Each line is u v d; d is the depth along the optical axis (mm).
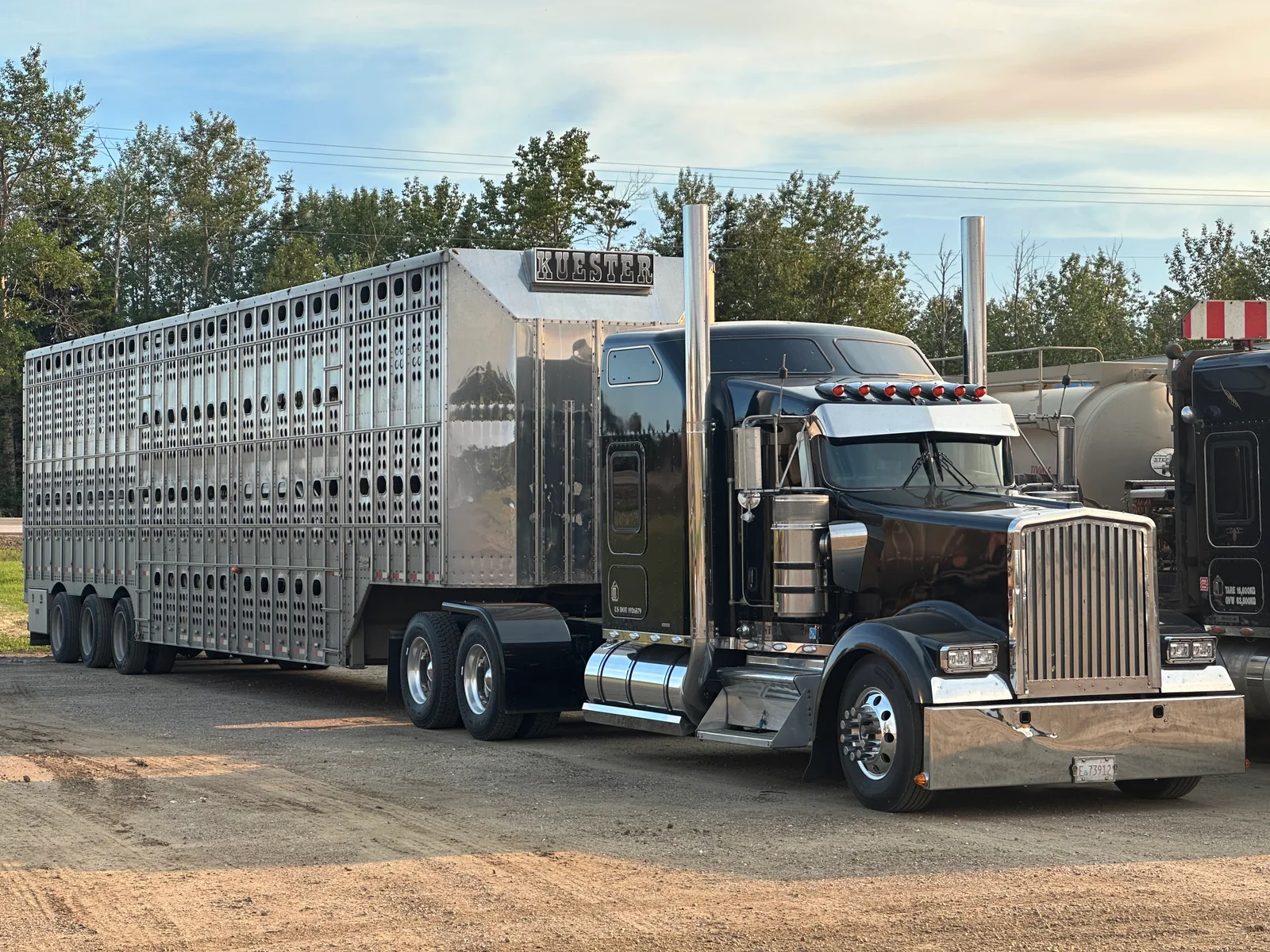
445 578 13633
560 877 7750
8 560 42594
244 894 7434
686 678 11219
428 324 13953
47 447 23484
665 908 7070
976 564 9547
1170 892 7242
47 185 72062
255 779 11141
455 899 7297
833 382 10867
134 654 20375
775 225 57656
